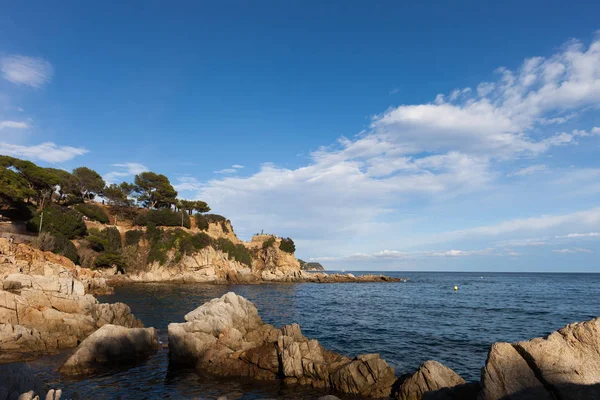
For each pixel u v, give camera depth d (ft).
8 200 246.06
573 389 32.96
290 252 436.35
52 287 101.35
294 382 62.03
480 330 112.98
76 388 58.44
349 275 452.35
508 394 34.94
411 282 460.14
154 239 328.08
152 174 407.44
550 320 135.13
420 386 51.62
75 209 315.99
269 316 144.46
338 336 102.68
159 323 116.16
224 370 67.36
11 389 37.42
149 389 58.95
